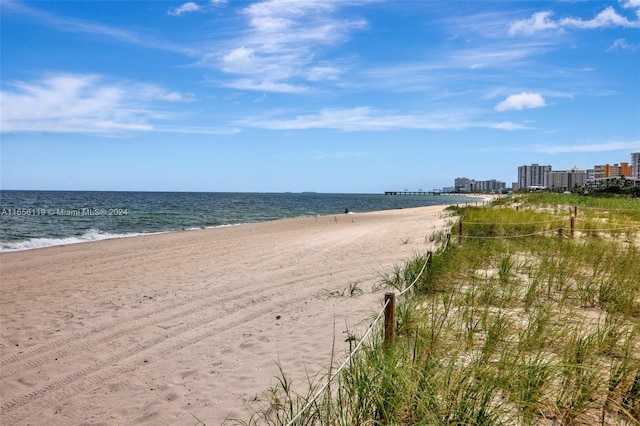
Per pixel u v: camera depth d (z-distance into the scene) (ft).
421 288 25.49
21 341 21.63
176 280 34.78
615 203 104.27
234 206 221.25
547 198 118.42
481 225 52.49
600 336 15.46
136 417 14.01
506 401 11.93
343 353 17.37
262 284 32.12
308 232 73.56
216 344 20.21
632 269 26.86
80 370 18.10
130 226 100.27
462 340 16.43
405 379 11.50
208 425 12.94
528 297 21.98
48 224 99.86
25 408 15.16
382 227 77.30
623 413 11.53
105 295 30.50
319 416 11.13
